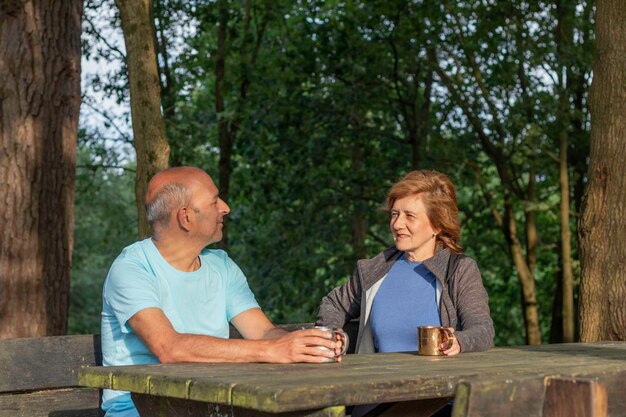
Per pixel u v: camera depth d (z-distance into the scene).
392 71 14.05
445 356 3.41
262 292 15.04
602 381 2.79
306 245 14.70
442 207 4.12
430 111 14.98
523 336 18.61
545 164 14.52
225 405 2.72
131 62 5.75
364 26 13.55
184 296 3.75
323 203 14.40
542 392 2.59
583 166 14.73
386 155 14.62
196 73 13.72
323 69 13.54
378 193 14.68
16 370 3.88
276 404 2.33
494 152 14.23
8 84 6.50
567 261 13.77
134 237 18.92
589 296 5.16
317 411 2.51
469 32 13.55
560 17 12.87
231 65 13.65
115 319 3.68
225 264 3.98
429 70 14.24
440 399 3.17
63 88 6.68
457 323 4.00
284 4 13.70
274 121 13.41
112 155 13.75
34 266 6.43
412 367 2.95
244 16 13.92
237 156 15.27
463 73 14.60
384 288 4.16
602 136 5.18
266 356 3.15
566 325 13.74
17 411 4.07
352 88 13.41
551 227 16.78
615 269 5.09
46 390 4.17
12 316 6.32
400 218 4.14
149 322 3.47
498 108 13.47
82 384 2.99
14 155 6.45
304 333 3.15
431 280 4.10
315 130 13.86
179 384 2.63
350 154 14.84
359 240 15.41
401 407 3.20
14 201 6.41
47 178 6.55
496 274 17.05
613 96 5.13
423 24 13.60
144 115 5.71
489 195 14.48
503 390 2.48
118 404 3.58
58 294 6.53
